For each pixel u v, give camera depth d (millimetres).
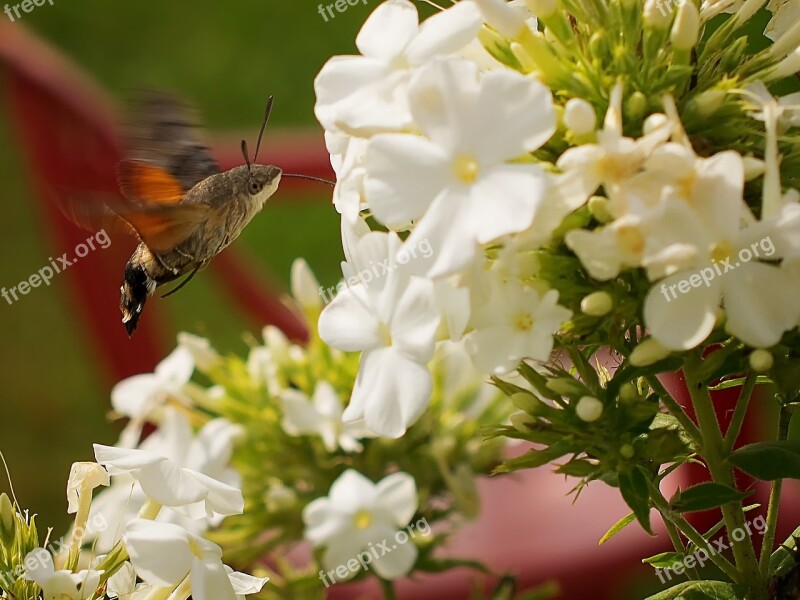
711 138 455
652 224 430
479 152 441
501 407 590
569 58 465
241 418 597
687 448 479
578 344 465
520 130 439
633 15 464
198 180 530
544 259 452
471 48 471
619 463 461
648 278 443
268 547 584
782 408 479
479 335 450
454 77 441
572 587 654
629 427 462
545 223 440
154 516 481
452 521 601
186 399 604
